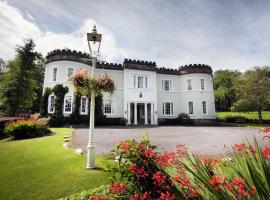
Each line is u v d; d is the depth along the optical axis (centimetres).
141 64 2505
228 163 232
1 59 3634
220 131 1620
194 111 2653
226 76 5353
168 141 1086
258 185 169
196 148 887
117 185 230
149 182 240
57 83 2161
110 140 1116
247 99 2605
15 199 432
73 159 704
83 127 1923
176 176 213
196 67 2756
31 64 2514
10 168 643
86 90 654
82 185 487
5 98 2309
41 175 562
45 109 2138
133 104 2592
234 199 170
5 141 1204
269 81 2556
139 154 260
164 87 2744
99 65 2386
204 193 189
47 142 1041
